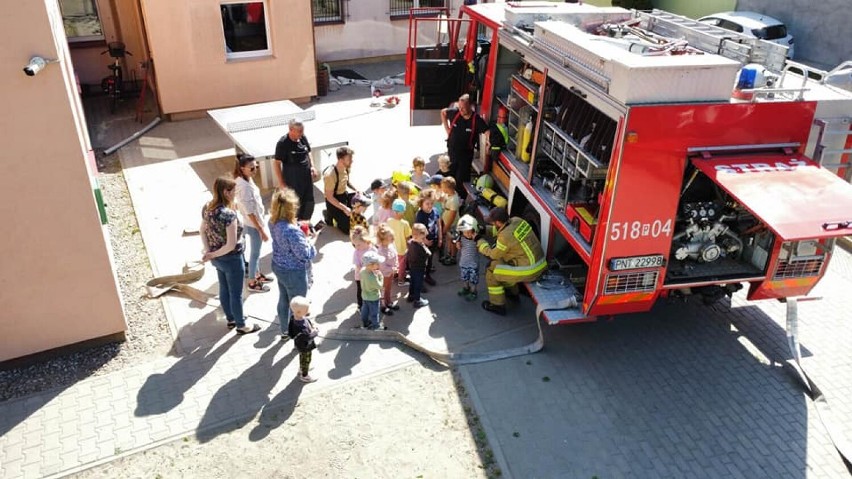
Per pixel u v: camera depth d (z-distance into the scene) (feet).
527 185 21.88
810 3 50.67
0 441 15.69
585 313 17.80
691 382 18.20
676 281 17.39
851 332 20.43
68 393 17.24
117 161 32.12
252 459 15.26
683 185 16.89
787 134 16.29
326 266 23.62
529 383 17.97
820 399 17.37
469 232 20.74
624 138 15.30
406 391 17.54
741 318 21.18
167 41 35.63
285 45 38.86
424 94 29.66
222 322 20.31
